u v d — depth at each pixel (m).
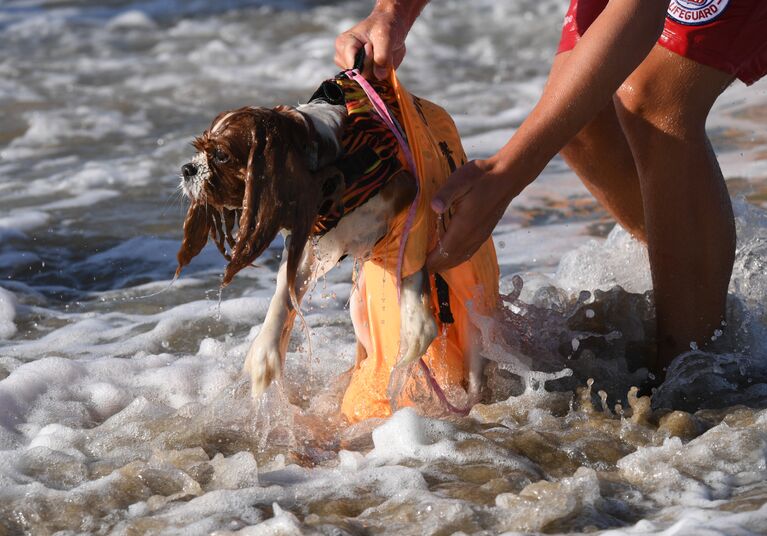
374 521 4.10
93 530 4.19
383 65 5.14
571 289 6.89
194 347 6.58
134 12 19.28
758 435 4.65
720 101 11.75
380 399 5.26
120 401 5.77
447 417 5.21
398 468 4.59
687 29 5.13
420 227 4.72
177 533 4.04
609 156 5.96
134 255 8.31
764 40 5.33
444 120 5.31
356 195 4.54
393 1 5.37
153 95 13.66
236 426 5.21
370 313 5.22
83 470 4.75
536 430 4.99
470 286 5.12
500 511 4.11
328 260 4.78
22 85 14.26
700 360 5.46
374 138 4.59
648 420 5.10
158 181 10.16
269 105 13.01
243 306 7.14
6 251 8.36
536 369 5.58
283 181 4.18
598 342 5.95
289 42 16.72
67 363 6.06
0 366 6.21
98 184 10.11
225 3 19.97
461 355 5.32
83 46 16.94
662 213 5.37
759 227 7.07
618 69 4.71
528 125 4.70
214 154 4.16
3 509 4.32
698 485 4.30
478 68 14.86
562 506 4.04
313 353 6.22
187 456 4.78
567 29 5.84
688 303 5.46
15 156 11.12
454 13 18.75
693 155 5.26
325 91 4.71
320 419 5.34
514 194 4.73
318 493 4.41
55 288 7.71
